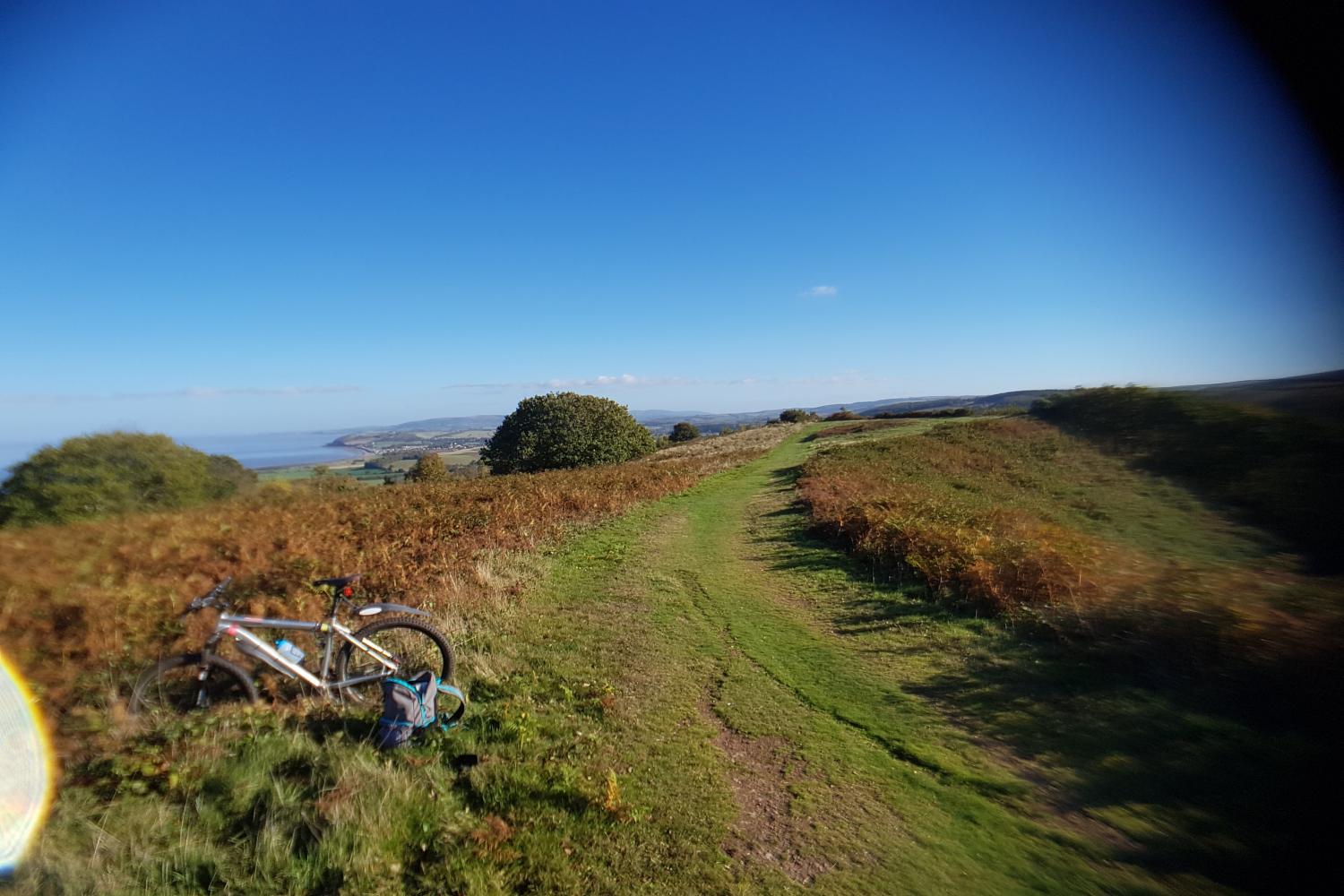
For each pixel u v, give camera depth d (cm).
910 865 324
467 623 696
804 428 5247
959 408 4816
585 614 757
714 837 341
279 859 302
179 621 552
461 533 1148
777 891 302
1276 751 389
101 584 634
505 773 381
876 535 1036
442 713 451
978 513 1077
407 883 297
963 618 709
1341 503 720
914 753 440
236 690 453
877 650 645
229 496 1263
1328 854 307
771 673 588
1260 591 570
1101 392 1305
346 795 341
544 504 1489
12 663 458
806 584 909
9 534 834
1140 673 514
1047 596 688
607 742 441
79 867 287
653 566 1026
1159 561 696
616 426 4491
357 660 524
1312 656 450
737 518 1529
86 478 1069
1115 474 1036
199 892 287
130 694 440
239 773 361
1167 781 381
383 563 889
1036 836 346
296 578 757
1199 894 296
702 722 486
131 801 337
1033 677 540
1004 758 430
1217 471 873
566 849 323
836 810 372
